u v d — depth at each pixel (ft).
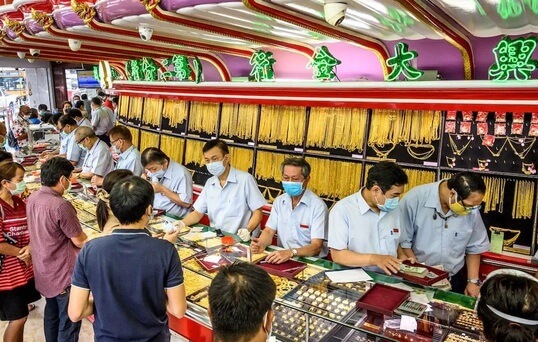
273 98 16.47
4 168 9.73
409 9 8.03
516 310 3.78
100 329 6.17
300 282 7.96
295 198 10.29
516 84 10.71
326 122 15.38
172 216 12.29
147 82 23.68
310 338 6.32
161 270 6.14
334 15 7.77
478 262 9.70
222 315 4.04
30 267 10.16
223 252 9.42
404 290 7.31
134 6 10.85
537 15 9.21
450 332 6.17
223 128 19.03
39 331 12.18
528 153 11.48
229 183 11.60
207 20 11.36
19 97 51.19
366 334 6.29
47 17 13.85
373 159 14.28
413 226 9.55
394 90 13.04
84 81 51.72
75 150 20.77
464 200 8.11
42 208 9.05
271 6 9.03
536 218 11.45
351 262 8.50
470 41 12.21
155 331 6.37
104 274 5.94
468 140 12.41
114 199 6.06
